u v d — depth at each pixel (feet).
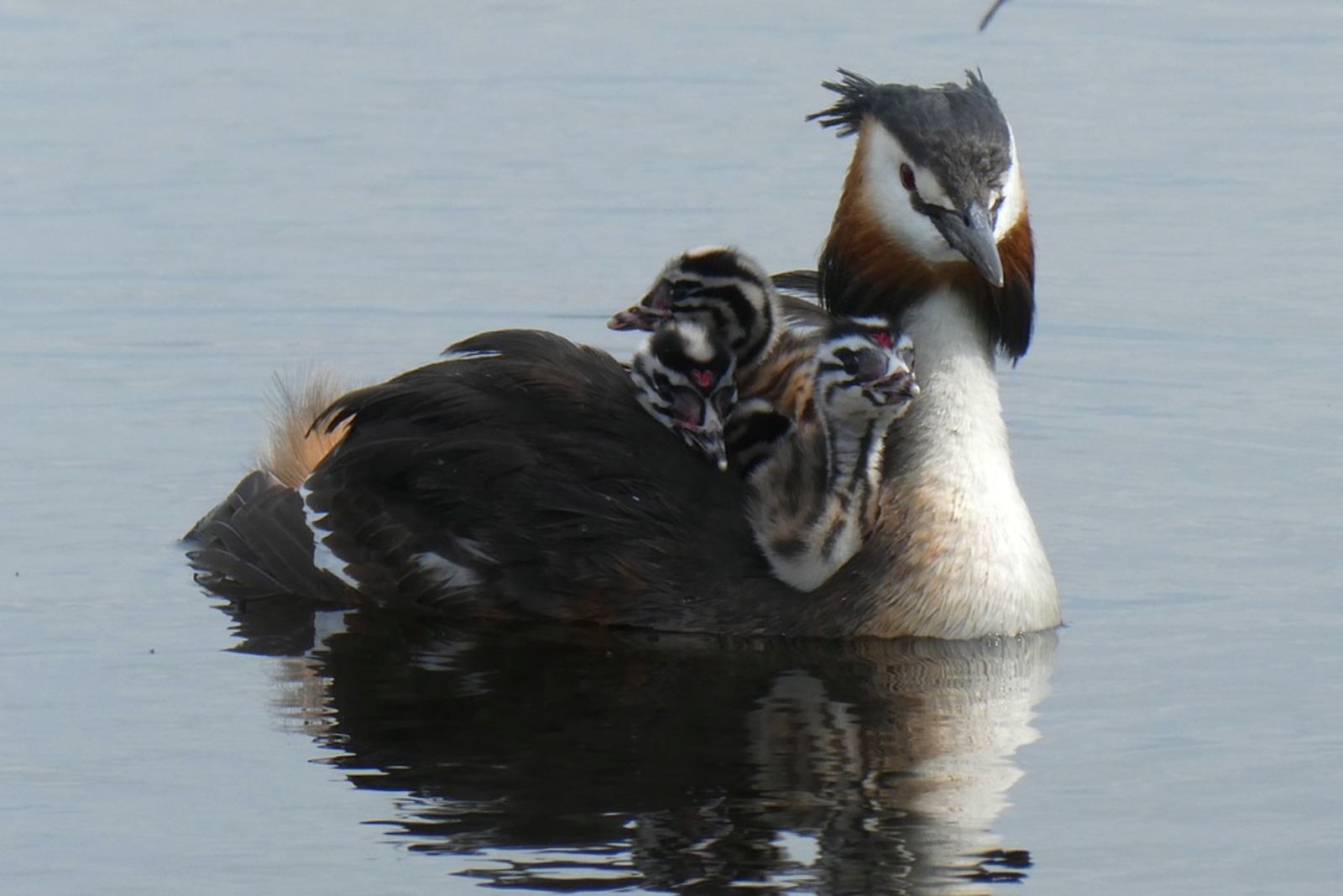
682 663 41.81
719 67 86.17
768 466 43.57
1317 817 34.35
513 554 44.52
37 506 50.16
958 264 44.29
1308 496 50.80
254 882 32.27
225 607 44.98
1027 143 77.71
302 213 71.36
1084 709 38.91
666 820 33.99
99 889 32.14
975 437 43.83
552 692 39.99
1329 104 81.71
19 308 63.52
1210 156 76.54
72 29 91.76
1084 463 53.47
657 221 69.67
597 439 45.11
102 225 70.18
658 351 44.96
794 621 43.19
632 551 43.96
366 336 61.62
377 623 44.45
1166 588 45.37
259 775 36.04
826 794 35.09
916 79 83.30
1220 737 37.52
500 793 35.14
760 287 47.03
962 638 42.93
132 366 59.57
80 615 44.11
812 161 75.15
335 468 46.68
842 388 42.32
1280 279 66.08
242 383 58.54
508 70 86.48
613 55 88.22
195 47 89.56
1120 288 65.72
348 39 90.94
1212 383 58.75
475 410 45.93
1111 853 33.04
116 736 37.78
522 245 68.33
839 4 95.09
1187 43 89.56
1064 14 93.56
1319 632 42.68
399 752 37.01
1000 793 35.14
